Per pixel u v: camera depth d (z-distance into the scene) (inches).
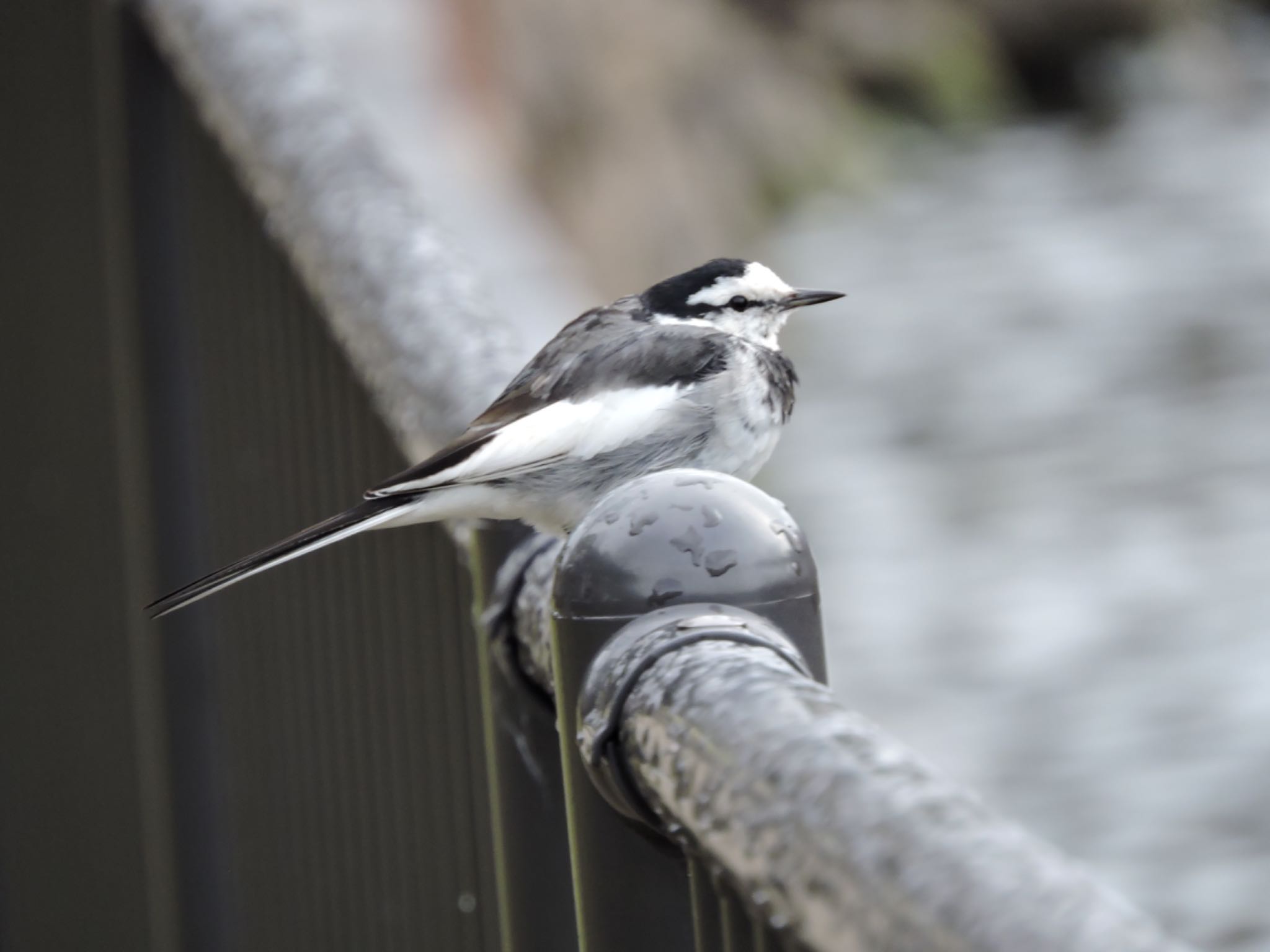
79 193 334.0
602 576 117.6
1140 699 860.0
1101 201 1472.7
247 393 287.7
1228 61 1664.6
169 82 315.3
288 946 277.0
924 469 1119.0
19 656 388.5
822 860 86.9
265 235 269.1
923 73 1574.8
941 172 1524.4
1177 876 738.2
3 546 392.5
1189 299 1320.1
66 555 356.2
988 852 79.0
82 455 346.0
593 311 312.8
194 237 312.7
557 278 810.2
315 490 258.7
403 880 232.2
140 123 314.7
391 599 234.1
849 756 90.7
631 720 110.0
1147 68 1656.0
